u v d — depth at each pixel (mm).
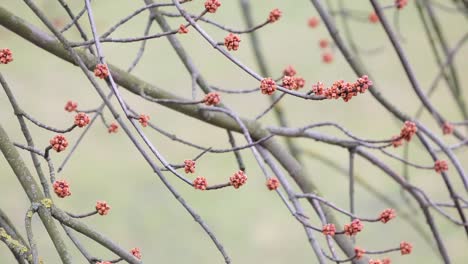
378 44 14500
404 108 13656
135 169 12844
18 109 3725
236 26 14133
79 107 12438
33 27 4543
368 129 13453
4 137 3609
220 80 13852
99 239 3400
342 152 13086
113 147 13062
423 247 11664
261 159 4738
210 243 12172
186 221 12336
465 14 6703
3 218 3648
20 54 12258
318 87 3225
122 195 12430
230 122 5070
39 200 3451
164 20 5070
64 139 3471
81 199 12273
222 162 13164
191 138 13219
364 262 5070
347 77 14289
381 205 12172
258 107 13445
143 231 12094
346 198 12453
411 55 14555
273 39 14898
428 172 12359
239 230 12430
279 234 12445
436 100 14055
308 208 11227
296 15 15195
